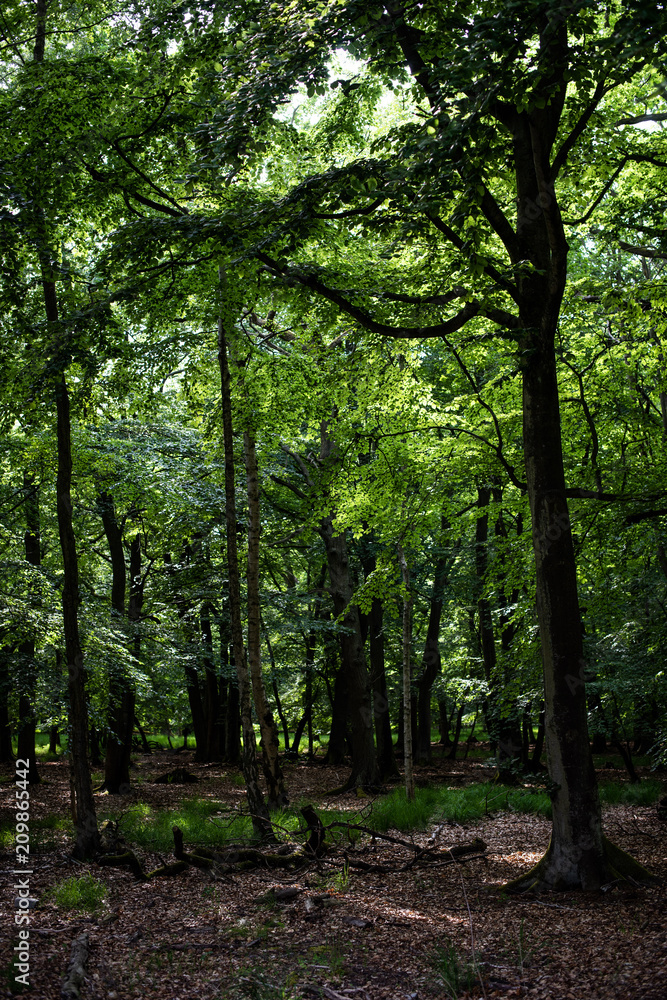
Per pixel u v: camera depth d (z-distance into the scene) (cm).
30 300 1090
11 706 1631
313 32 736
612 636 1407
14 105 942
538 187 817
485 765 1880
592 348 1138
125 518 1958
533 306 845
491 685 1730
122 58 1027
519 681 1244
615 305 951
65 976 576
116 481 1659
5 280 959
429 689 2489
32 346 949
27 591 1328
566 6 588
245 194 912
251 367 1212
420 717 2528
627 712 1602
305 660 2711
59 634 1286
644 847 982
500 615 1677
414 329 861
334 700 2730
